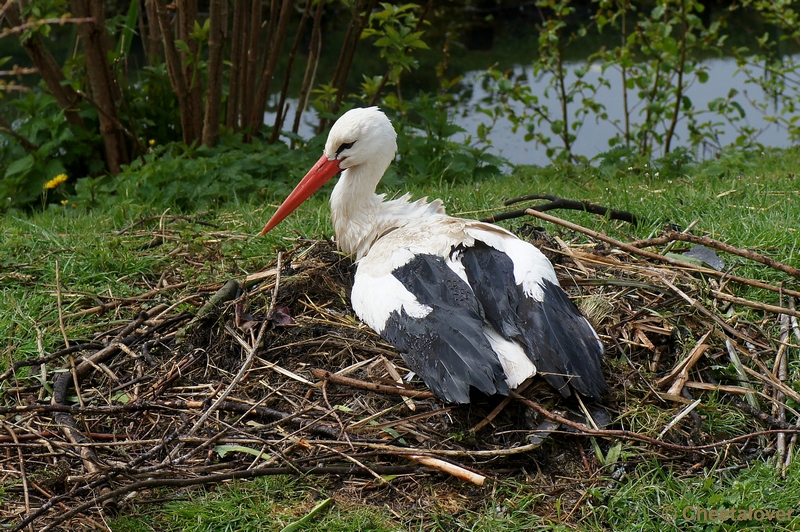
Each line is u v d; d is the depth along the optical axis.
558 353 3.75
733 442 3.72
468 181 7.52
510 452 3.58
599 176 7.71
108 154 8.25
